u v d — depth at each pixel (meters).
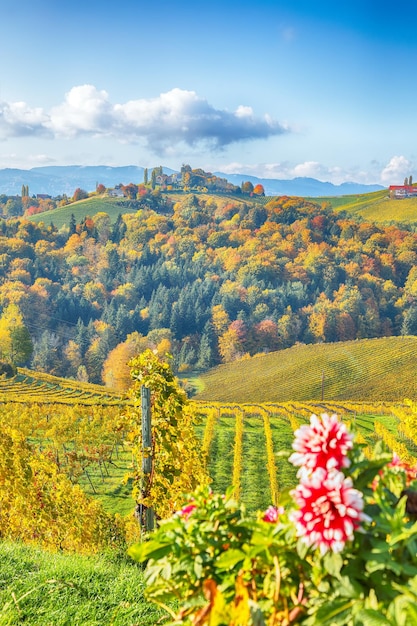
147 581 2.53
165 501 10.71
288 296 172.12
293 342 159.62
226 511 2.57
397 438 58.16
